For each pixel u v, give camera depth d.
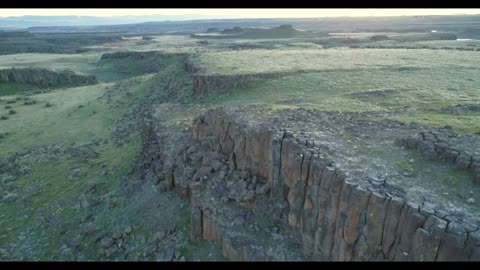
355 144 23.78
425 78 45.16
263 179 25.47
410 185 18.81
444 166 20.31
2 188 37.81
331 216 19.75
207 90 52.25
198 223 24.52
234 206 24.66
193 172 28.33
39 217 31.83
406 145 22.97
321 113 31.03
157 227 26.78
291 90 45.38
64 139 52.38
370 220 17.88
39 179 39.19
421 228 16.14
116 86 81.38
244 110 32.00
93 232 28.23
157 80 72.88
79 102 73.00
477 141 21.95
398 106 33.56
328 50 79.44
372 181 19.05
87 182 36.31
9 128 59.06
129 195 31.33
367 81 45.28
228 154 28.52
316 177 20.72
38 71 100.38
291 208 22.27
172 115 44.06
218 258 22.78
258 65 58.81
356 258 18.45
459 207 16.95
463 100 33.66
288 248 21.41
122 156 41.22
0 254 27.92
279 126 26.69
